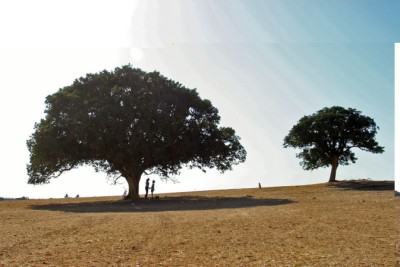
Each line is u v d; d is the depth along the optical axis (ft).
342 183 167.73
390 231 45.83
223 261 33.14
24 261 33.27
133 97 132.36
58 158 132.26
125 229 51.08
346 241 40.86
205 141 140.87
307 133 183.32
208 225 53.47
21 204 118.73
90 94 133.90
